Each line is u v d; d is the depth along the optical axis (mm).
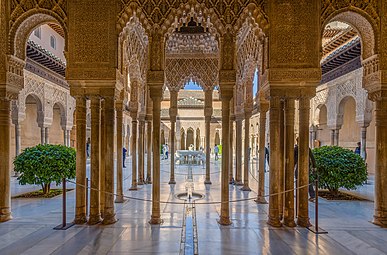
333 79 12289
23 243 4230
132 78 8953
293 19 5117
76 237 4500
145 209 6246
